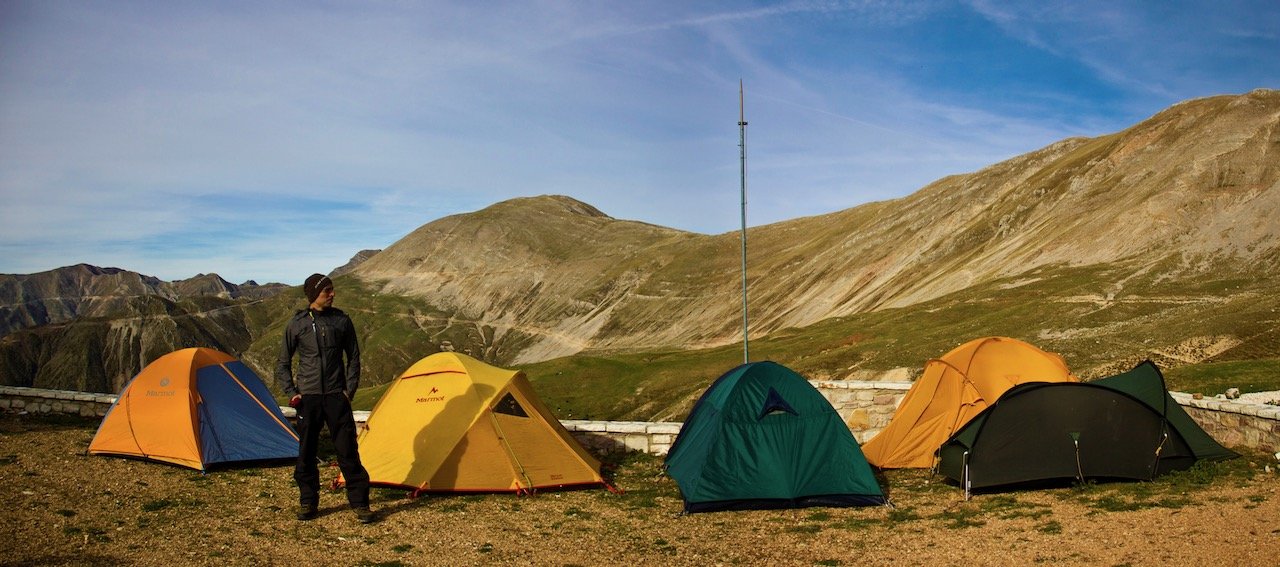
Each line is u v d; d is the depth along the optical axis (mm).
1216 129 93562
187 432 13961
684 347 142125
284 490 12641
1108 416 13305
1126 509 11102
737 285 170375
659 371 60469
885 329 68250
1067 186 105312
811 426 13047
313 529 10500
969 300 72750
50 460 13406
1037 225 100000
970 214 123938
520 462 13484
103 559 8883
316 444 10922
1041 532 10266
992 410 13305
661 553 10070
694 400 49938
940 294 92625
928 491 13625
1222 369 21672
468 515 11586
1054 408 13289
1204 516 10227
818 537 10742
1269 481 12203
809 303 131875
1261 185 73250
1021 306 63500
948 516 11609
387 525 10859
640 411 52156
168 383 14414
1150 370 14047
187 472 13516
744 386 13398
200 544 9609
